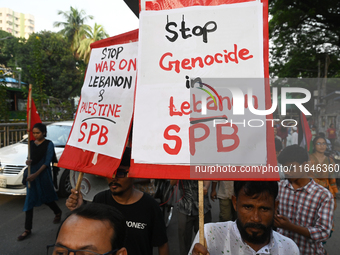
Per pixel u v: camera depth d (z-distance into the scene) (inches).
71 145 83.0
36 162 156.8
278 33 554.9
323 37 538.3
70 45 1298.0
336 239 156.3
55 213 170.7
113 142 74.5
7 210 196.9
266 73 61.5
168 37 66.6
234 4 65.1
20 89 547.8
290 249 55.8
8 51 1402.6
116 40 85.3
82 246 38.4
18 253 136.3
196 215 118.0
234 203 57.3
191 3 66.9
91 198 154.3
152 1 68.6
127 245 69.7
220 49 63.8
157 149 62.1
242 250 53.6
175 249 143.8
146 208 71.9
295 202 77.5
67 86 1128.8
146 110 64.4
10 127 354.9
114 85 80.6
